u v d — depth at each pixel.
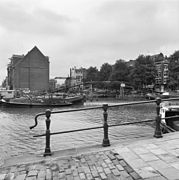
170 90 57.75
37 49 62.84
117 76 64.75
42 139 11.43
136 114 25.22
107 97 65.62
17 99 37.53
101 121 19.09
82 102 41.94
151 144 4.52
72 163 3.91
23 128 15.63
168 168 3.28
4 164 4.17
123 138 11.59
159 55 82.88
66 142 10.62
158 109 5.13
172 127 11.88
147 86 65.56
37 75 62.47
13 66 67.12
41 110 31.33
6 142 11.01
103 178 3.20
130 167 3.45
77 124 17.41
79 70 107.75
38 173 3.60
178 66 52.81
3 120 20.30
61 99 38.88
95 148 4.62
